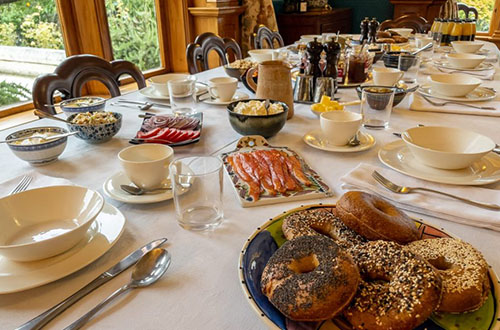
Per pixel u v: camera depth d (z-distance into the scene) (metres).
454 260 0.50
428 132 0.93
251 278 0.50
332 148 1.00
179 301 0.52
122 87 3.00
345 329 0.44
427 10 4.13
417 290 0.43
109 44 2.72
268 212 0.72
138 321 0.48
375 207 0.59
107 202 0.76
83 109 1.20
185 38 3.33
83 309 0.50
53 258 0.56
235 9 3.47
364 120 1.21
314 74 1.50
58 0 2.36
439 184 0.79
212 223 0.68
